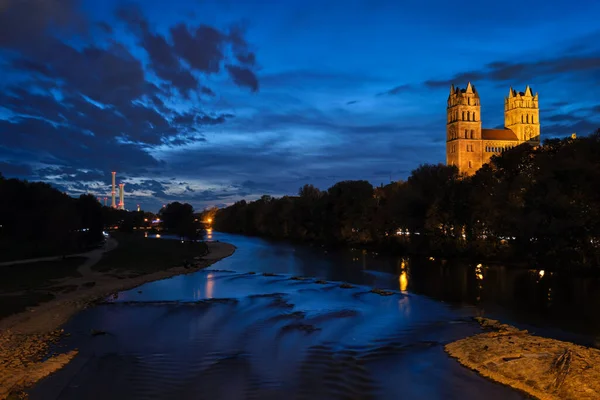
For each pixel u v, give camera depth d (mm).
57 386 27234
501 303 50469
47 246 102938
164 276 76062
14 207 105938
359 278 72688
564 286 61062
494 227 88875
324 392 26469
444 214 101188
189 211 198875
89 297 55156
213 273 81000
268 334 38406
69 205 118375
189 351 33812
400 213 111188
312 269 85875
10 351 33531
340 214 150125
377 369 30094
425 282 66875
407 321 42812
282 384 27547
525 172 91125
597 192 72188
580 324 40812
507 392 26578
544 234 76250
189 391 26547
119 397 25766
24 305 48688
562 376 27703
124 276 72688
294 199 195750
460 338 36969
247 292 60125
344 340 36594
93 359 32062
